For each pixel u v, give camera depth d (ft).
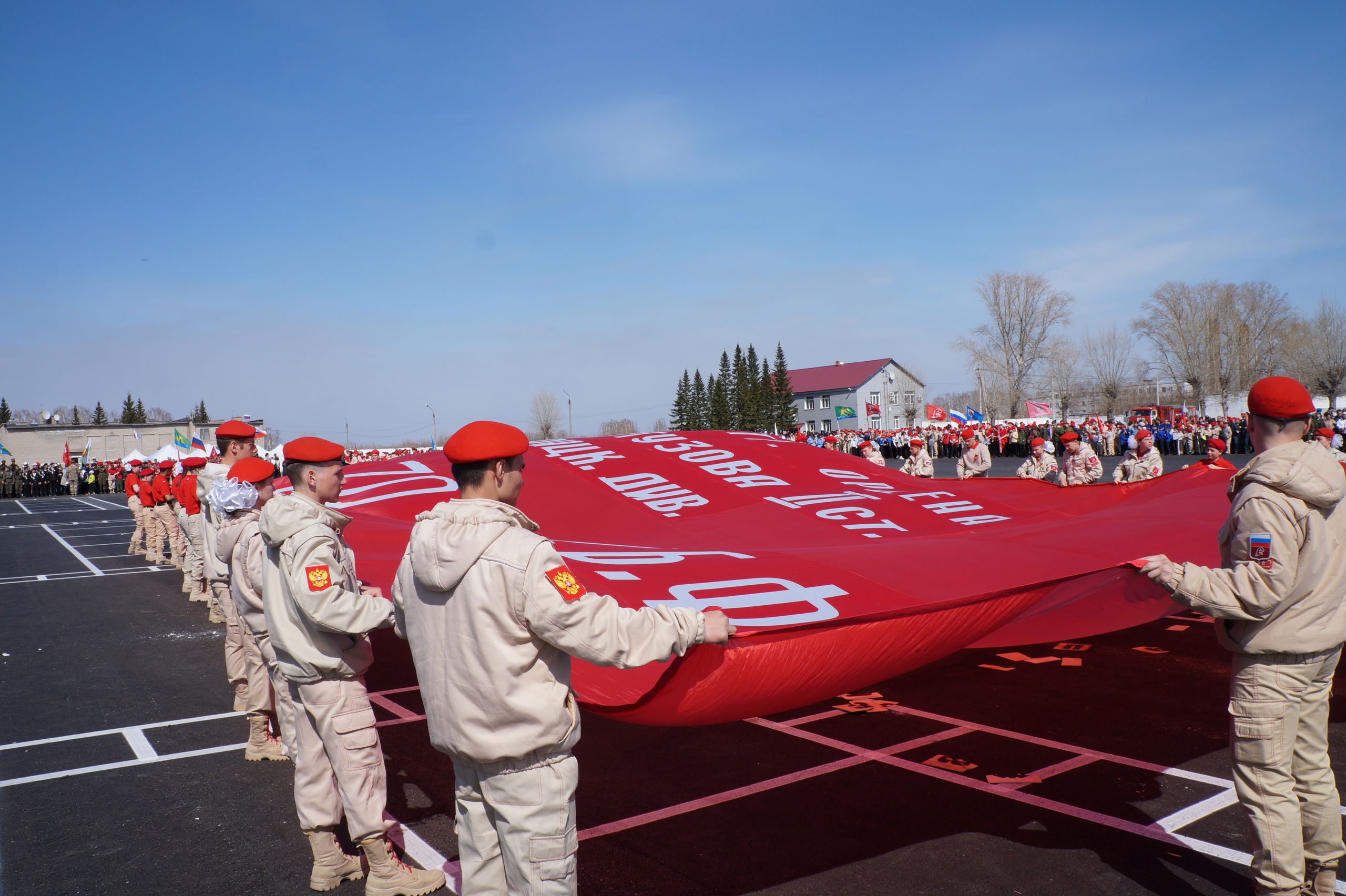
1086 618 17.06
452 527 7.26
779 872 11.34
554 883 7.17
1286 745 9.14
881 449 151.43
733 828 12.82
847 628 9.19
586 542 18.28
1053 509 24.59
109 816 14.20
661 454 26.68
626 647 7.02
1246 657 9.36
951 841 12.05
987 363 231.91
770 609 11.55
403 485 23.70
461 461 7.57
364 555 16.39
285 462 10.66
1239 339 201.26
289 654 10.48
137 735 18.61
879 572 13.64
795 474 26.21
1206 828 12.19
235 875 12.03
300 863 12.38
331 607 9.86
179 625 31.68
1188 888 10.54
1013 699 18.79
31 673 24.62
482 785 7.36
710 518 21.79
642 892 10.94
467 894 7.68
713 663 8.57
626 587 12.51
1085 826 12.39
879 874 11.18
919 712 18.11
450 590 7.22
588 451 26.84
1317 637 8.95
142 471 56.49
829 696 10.85
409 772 15.83
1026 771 14.57
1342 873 10.87
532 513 22.25
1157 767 14.49
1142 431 37.55
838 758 15.64
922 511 23.36
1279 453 9.11
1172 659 21.67
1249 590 8.91
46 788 15.56
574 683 10.40
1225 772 14.16
